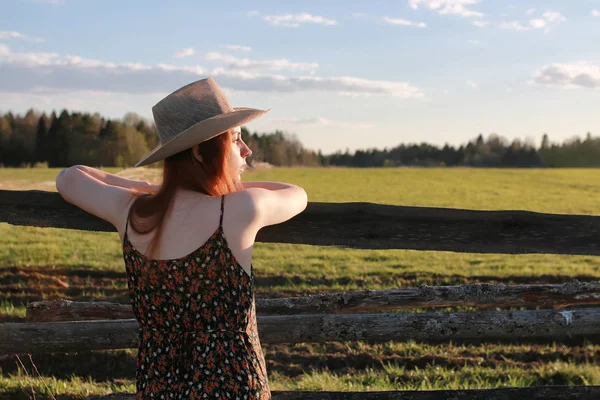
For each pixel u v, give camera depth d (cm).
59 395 445
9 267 1052
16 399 435
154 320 177
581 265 1203
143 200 181
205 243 171
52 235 1539
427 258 1296
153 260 173
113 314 352
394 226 294
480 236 297
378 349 627
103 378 550
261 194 179
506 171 6744
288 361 600
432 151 13338
